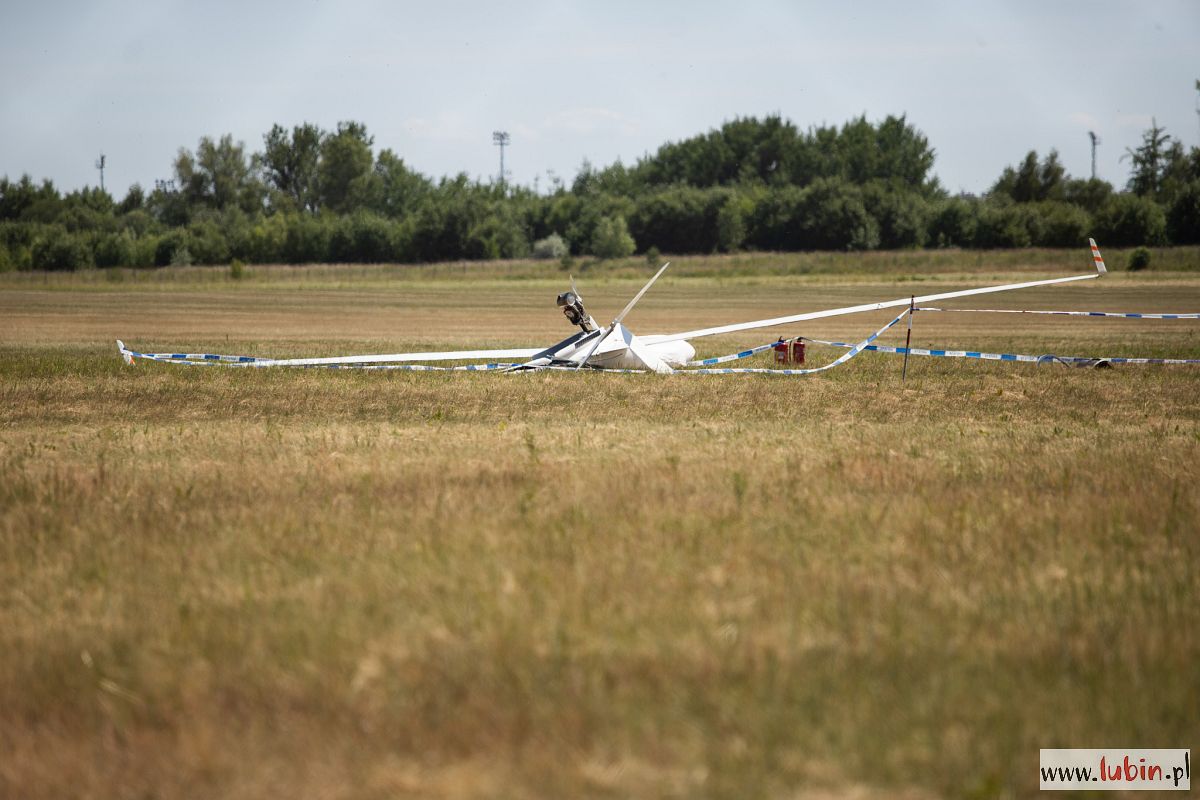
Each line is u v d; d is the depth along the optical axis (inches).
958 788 757.3
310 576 1153.4
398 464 1723.7
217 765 798.5
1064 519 1349.7
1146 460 1736.0
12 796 771.4
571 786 764.6
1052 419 2285.9
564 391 2667.3
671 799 749.9
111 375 3085.6
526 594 1080.8
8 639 1004.6
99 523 1365.7
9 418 2357.3
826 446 1891.0
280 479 1615.4
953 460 1752.0
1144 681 893.8
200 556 1221.7
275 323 6437.0
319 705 874.1
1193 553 1214.3
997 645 964.6
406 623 1015.0
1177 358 3624.5
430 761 800.9
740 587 1101.7
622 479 1572.3
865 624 1010.7
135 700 890.7
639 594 1081.4
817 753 798.5
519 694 881.5
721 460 1742.1
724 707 854.5
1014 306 7396.7
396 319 6884.8
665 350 3312.0
